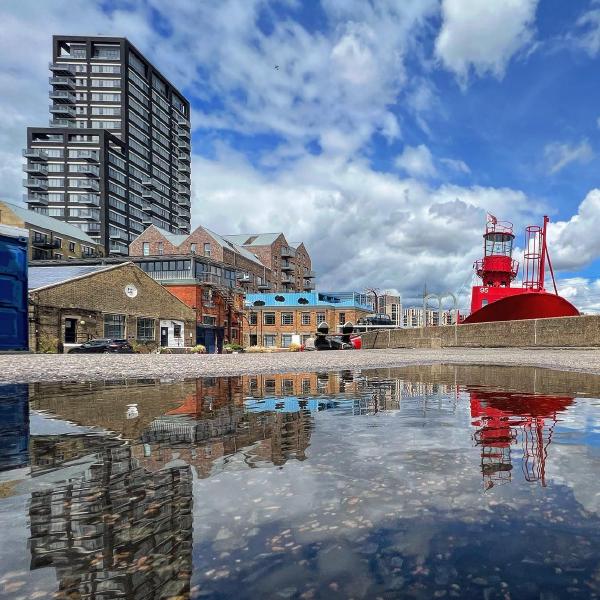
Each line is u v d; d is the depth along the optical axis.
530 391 4.93
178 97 104.12
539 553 1.12
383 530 1.27
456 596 0.90
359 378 6.80
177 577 1.00
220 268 44.44
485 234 29.45
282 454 2.19
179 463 2.03
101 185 75.62
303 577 1.00
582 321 17.11
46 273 27.20
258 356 16.59
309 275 85.81
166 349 32.47
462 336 25.78
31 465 1.99
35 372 7.53
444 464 1.98
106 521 1.35
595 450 2.23
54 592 0.94
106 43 83.38
